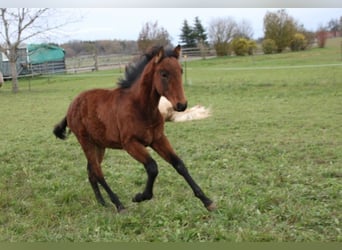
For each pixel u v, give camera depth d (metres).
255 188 5.96
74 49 49.38
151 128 4.95
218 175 6.71
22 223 5.09
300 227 4.55
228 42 42.94
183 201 5.52
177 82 4.64
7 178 7.19
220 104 14.97
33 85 27.52
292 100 14.74
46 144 9.98
